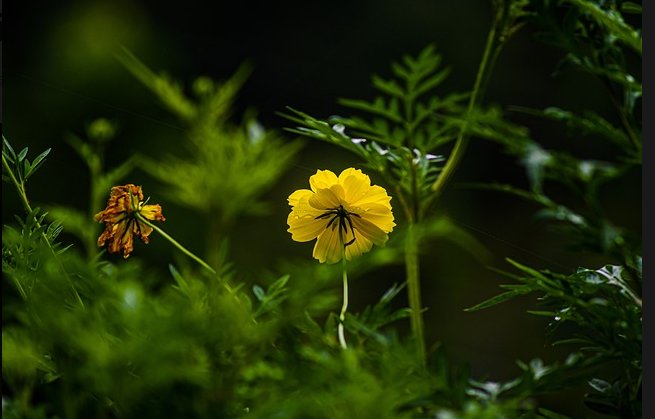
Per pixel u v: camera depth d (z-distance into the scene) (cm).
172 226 237
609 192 433
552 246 411
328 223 106
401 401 91
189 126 107
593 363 99
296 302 91
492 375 353
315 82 501
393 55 508
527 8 123
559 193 412
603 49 120
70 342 92
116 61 412
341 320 99
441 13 511
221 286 95
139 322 89
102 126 136
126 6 464
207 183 99
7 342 95
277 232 344
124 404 91
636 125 118
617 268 109
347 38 512
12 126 388
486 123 117
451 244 370
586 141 468
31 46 434
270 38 508
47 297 92
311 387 91
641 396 108
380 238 105
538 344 362
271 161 100
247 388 94
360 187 106
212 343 92
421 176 117
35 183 299
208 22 496
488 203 450
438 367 94
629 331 105
